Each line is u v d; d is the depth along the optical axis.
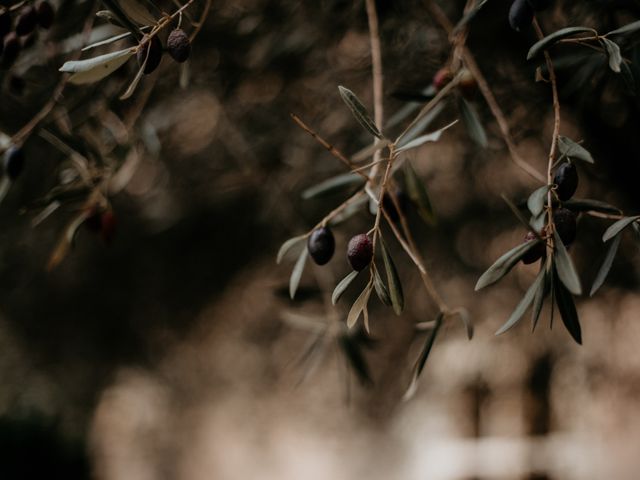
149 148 0.98
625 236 1.36
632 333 1.75
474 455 3.75
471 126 0.74
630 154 1.15
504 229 1.60
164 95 1.30
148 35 0.61
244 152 1.42
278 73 1.43
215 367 2.79
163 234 1.98
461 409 3.82
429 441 4.02
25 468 3.27
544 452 2.76
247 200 1.82
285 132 1.48
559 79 0.95
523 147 1.37
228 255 2.00
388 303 0.58
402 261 1.67
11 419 3.26
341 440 3.47
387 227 1.57
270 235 1.87
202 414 3.47
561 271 0.54
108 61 0.61
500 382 2.25
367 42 1.37
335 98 1.45
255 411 3.15
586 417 2.12
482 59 1.17
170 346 2.55
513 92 1.19
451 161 1.57
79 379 2.92
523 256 0.56
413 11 1.14
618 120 1.12
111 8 0.61
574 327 0.56
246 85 1.42
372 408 2.40
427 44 1.21
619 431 2.10
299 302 1.05
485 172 1.52
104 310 2.31
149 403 3.58
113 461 3.86
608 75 0.95
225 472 4.08
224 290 2.18
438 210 1.61
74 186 0.83
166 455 3.84
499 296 1.78
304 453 4.49
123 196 1.78
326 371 2.44
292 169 1.51
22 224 1.80
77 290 2.24
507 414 3.27
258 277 2.17
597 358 1.80
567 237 0.56
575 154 0.58
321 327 1.00
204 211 1.84
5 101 0.97
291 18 1.26
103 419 3.69
